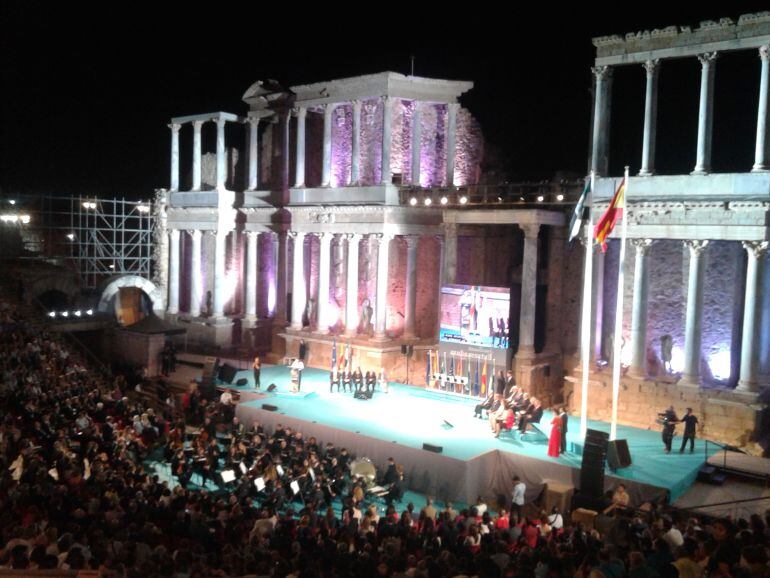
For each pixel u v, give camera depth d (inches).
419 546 849.5
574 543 799.7
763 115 1489.9
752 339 1507.1
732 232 1517.0
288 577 667.4
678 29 1578.5
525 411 1546.5
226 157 2682.1
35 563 601.0
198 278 2613.2
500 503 1358.3
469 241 2064.5
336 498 1330.0
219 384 1985.7
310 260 2298.2
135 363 2228.1
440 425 1595.7
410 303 2074.3
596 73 1700.3
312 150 2385.6
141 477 1088.8
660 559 678.5
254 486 1208.8
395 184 2049.7
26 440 1157.1
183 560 682.8
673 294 1674.5
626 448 1311.5
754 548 593.3
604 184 1695.4
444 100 2075.5
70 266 2662.4
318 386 1961.1
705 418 1557.6
